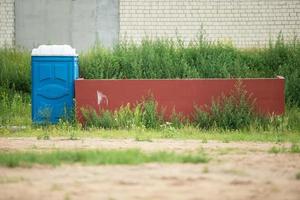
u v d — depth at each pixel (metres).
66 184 16.53
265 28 61.31
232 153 24.17
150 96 37.03
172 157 20.98
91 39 62.34
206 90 36.91
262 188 16.17
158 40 52.31
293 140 30.52
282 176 18.22
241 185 16.58
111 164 20.12
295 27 61.03
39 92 37.88
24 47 62.44
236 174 18.38
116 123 36.19
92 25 62.31
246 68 48.38
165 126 35.84
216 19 61.59
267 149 25.91
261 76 48.47
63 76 37.94
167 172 18.55
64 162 20.64
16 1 62.41
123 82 37.09
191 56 49.91
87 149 25.27
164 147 26.56
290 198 14.87
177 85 36.94
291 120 37.16
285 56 51.59
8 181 17.03
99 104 37.19
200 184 16.62
